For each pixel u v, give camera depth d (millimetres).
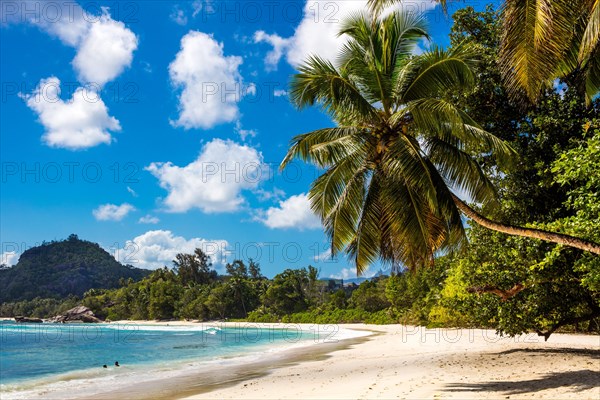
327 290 117938
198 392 16406
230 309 112125
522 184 16688
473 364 17391
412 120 12078
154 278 138250
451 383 13102
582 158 11562
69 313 128625
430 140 11992
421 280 57438
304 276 109188
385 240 12781
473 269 17375
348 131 12375
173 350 39219
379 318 73375
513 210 16734
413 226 11484
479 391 11422
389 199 11672
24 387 19766
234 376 20531
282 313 103188
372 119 12328
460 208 11586
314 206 12531
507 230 10922
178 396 15766
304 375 18875
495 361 17719
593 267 12398
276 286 103938
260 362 26578
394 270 12648
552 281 15547
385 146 12016
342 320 82000
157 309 120438
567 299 16594
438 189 11258
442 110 10664
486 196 12133
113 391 17766
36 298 183000
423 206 11664
